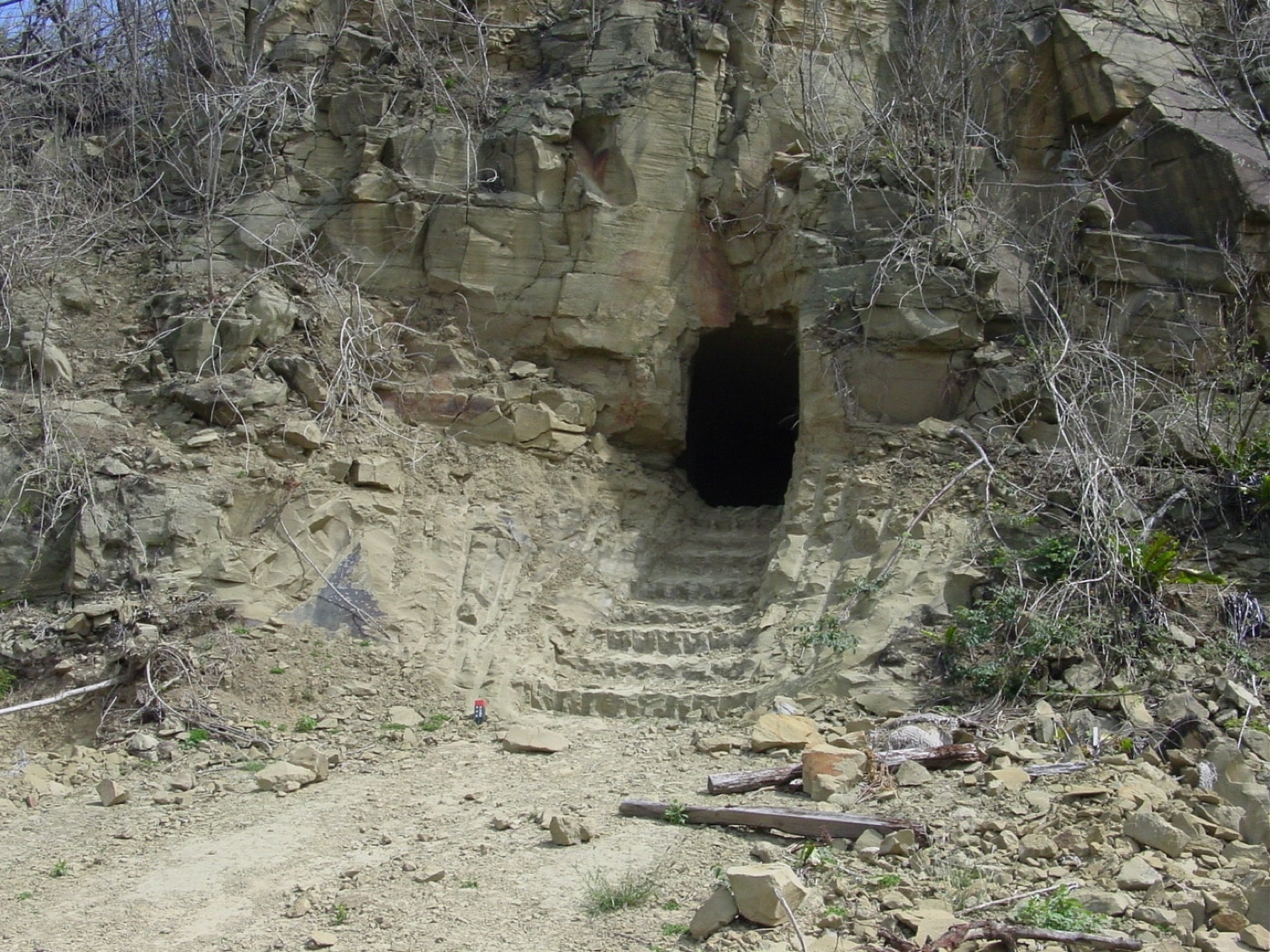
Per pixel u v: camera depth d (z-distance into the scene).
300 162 10.82
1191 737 6.70
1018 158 10.80
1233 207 9.84
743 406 12.41
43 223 10.27
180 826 6.38
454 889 5.37
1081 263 9.93
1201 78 10.65
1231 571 8.35
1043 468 8.81
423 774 7.05
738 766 6.82
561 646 8.83
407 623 8.67
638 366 10.25
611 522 9.93
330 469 9.28
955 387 9.50
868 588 8.27
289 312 9.91
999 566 8.16
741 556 9.91
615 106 10.44
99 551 8.48
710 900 4.92
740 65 10.75
